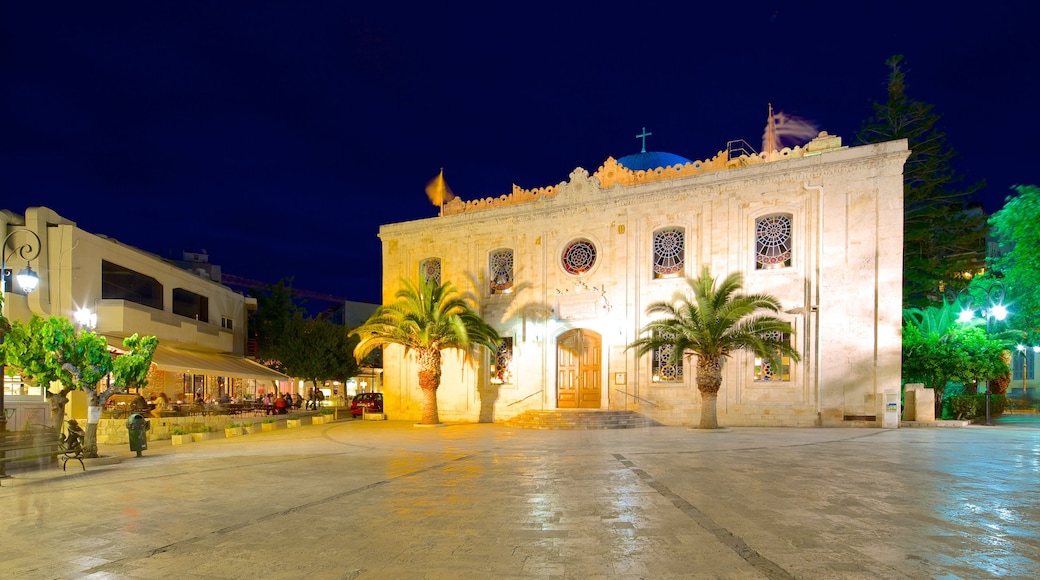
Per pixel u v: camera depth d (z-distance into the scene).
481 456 15.01
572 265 28.64
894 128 31.55
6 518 8.41
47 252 24.64
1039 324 26.52
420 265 32.59
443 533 7.30
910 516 7.78
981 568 5.71
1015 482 10.16
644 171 29.47
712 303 21.78
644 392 26.19
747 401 24.22
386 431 24.06
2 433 12.26
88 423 14.90
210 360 30.05
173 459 15.29
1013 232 27.30
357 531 7.47
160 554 6.61
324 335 41.38
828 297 23.22
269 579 5.74
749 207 24.91
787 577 5.51
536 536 7.09
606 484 10.48
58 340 14.59
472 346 28.39
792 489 9.71
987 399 22.95
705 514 8.04
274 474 12.33
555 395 28.28
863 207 22.92
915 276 30.77
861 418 22.38
